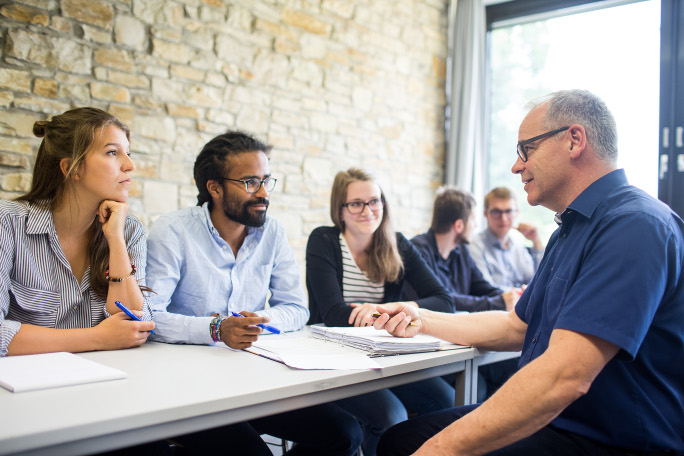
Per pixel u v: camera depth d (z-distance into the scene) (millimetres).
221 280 1761
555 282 1244
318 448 1604
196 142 3188
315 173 3791
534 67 4398
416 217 4512
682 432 1137
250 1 3422
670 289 1115
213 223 1812
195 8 3168
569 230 1298
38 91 2611
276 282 1940
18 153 2555
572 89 1298
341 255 2191
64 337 1272
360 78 4078
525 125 1331
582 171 1268
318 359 1285
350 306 1946
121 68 2887
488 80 4688
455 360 1479
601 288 1052
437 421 1373
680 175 3545
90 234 1500
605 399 1133
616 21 3906
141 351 1354
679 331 1131
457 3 4625
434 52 4645
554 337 1067
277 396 1048
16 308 1374
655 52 3697
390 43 4293
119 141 1467
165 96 3057
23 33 2561
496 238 3195
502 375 2404
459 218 2693
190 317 1496
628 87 3824
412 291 2449
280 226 1957
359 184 2145
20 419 823
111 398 940
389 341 1422
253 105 3447
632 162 3771
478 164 4539
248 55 3418
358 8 4059
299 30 3689
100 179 1426
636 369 1136
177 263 1688
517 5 4441
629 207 1142
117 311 1444
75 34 2723
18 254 1356
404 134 4398
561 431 1185
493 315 1610
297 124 3686
